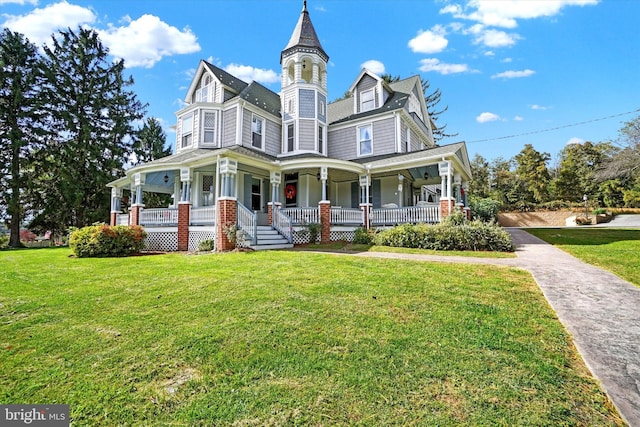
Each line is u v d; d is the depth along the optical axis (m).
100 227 10.47
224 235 10.63
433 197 23.83
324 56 17.33
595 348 3.03
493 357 2.90
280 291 5.00
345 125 17.36
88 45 24.31
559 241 11.59
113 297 4.94
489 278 5.68
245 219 11.38
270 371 2.75
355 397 2.36
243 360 2.94
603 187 32.56
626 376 2.55
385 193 15.73
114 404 2.37
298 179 15.90
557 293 4.78
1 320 4.02
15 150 20.05
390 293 4.82
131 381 2.66
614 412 2.13
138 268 7.26
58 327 3.79
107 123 25.42
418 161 12.55
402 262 7.30
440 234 10.19
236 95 16.84
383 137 16.05
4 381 2.67
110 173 24.98
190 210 12.52
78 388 2.58
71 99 23.42
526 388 2.43
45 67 21.39
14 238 20.09
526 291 4.89
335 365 2.81
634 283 5.32
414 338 3.31
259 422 2.14
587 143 35.53
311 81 17.11
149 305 4.53
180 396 2.45
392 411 2.20
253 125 15.91
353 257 8.26
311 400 2.34
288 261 7.66
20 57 20.30
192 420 2.18
